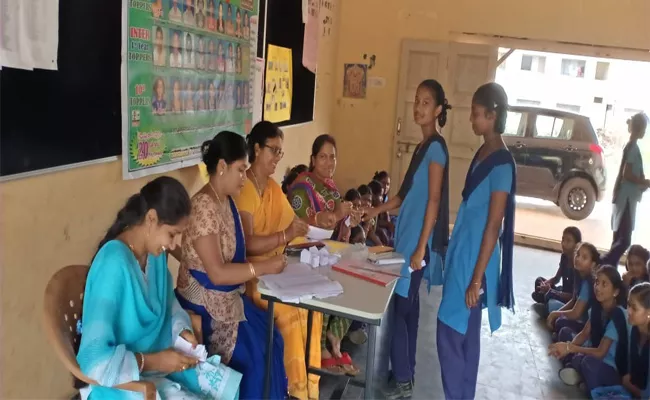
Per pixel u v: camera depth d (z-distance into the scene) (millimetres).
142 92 2629
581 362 3211
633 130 5410
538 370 3438
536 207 8938
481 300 2574
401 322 2883
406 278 2744
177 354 1781
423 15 6441
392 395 2969
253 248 2383
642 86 11477
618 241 5617
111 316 1623
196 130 3195
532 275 5434
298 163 5457
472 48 6332
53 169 2113
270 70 4387
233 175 2115
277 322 2486
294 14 4855
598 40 6102
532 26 6227
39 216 2078
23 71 1925
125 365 1573
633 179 5438
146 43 2621
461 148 6508
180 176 3182
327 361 3059
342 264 2379
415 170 2750
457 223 2582
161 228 1726
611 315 3205
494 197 2422
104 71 2383
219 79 3426
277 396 2291
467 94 6426
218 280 2066
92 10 2270
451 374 2637
